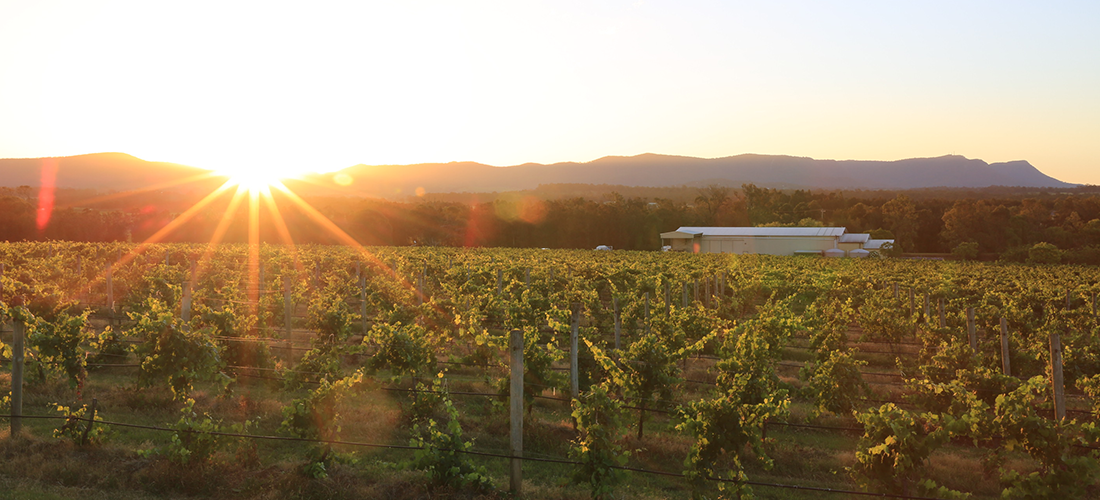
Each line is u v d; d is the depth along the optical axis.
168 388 13.36
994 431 8.90
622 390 13.20
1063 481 8.37
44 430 10.90
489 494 8.65
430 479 8.84
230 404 12.86
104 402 12.68
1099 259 75.50
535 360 12.85
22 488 8.23
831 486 10.52
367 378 13.53
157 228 91.50
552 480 10.05
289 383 13.95
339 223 99.50
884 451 8.47
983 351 17.08
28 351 11.43
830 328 19.00
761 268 43.38
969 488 10.32
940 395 13.27
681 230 95.56
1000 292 29.30
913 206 113.75
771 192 148.50
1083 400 15.37
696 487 9.54
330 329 17.00
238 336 15.77
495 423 12.38
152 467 9.02
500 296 21.83
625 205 124.25
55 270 27.94
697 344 13.08
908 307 26.86
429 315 20.61
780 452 11.73
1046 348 16.08
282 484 8.66
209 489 8.62
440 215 119.25
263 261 40.22
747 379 11.45
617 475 9.05
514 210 115.94
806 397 14.38
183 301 16.02
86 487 8.51
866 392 13.75
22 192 185.38
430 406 12.33
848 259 67.06
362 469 9.45
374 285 26.73
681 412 10.12
